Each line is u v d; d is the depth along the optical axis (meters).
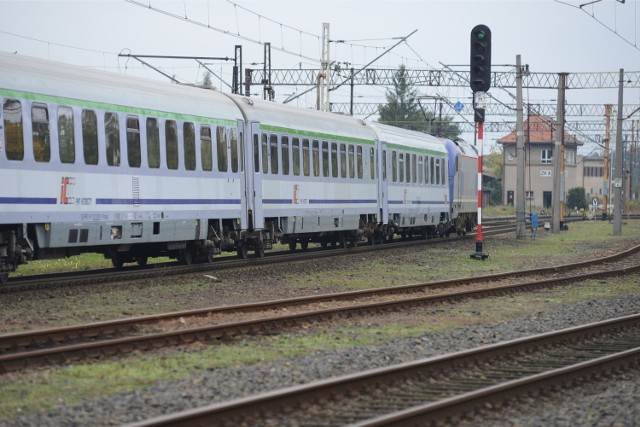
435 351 24.72
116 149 38.72
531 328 29.19
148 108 40.81
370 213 63.66
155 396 18.61
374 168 64.38
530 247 72.69
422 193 74.00
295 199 53.47
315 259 53.62
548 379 19.92
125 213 39.19
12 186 33.34
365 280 44.09
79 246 38.12
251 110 49.41
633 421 17.47
